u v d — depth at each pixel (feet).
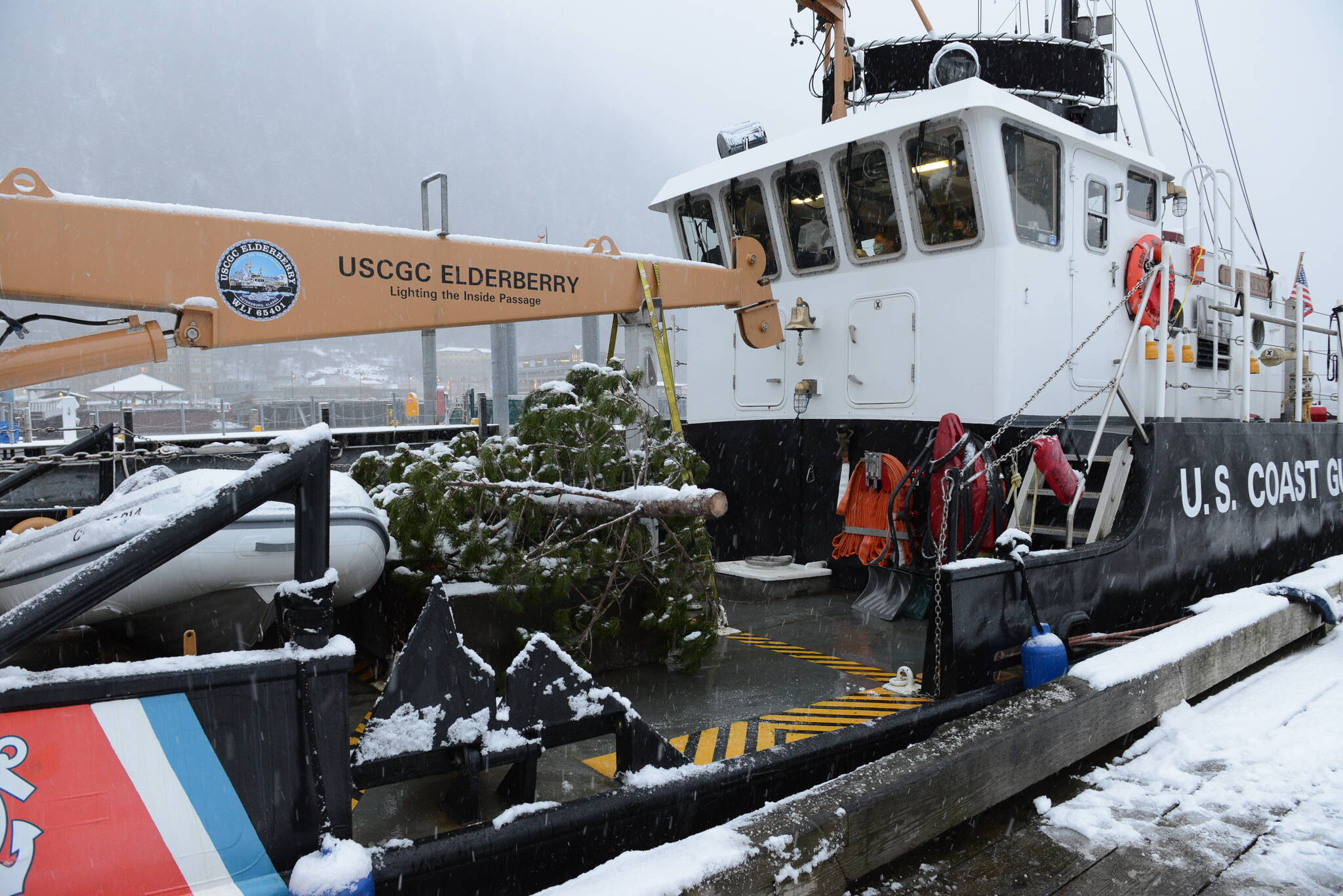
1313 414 30.25
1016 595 13.60
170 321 12.17
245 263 11.70
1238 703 15.15
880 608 18.78
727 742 11.46
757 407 23.35
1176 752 12.91
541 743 8.77
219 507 6.23
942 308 19.29
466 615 12.80
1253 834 10.53
